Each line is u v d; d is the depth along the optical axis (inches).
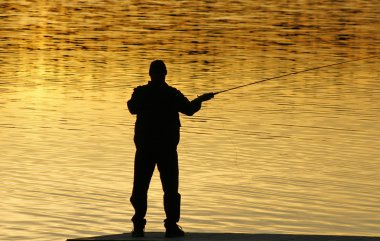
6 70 3196.4
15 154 1856.5
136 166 1096.8
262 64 3403.1
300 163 1795.0
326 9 5895.7
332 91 2775.6
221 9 5797.2
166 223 1087.6
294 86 2878.9
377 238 1018.1
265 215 1407.5
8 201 1475.1
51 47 3902.6
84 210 1425.9
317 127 2187.5
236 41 4156.0
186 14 5423.2
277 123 2241.6
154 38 4244.6
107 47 3914.9
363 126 2199.8
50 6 5935.0
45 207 1439.5
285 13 5575.8
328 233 1301.7
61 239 1259.2
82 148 1930.4
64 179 1637.6
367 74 3169.3
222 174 1695.4
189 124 2224.4
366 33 4532.5
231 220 1376.7
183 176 1676.9
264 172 1715.1
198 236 1075.9
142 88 1099.3
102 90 2770.7
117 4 6122.1
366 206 1466.5
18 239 1255.5
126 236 1089.4
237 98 2632.9
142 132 1092.5
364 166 1771.7
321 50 3868.1
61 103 2524.6
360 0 6688.0
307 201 1496.1
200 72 3166.8
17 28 4628.4
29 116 2316.7
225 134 2098.9
